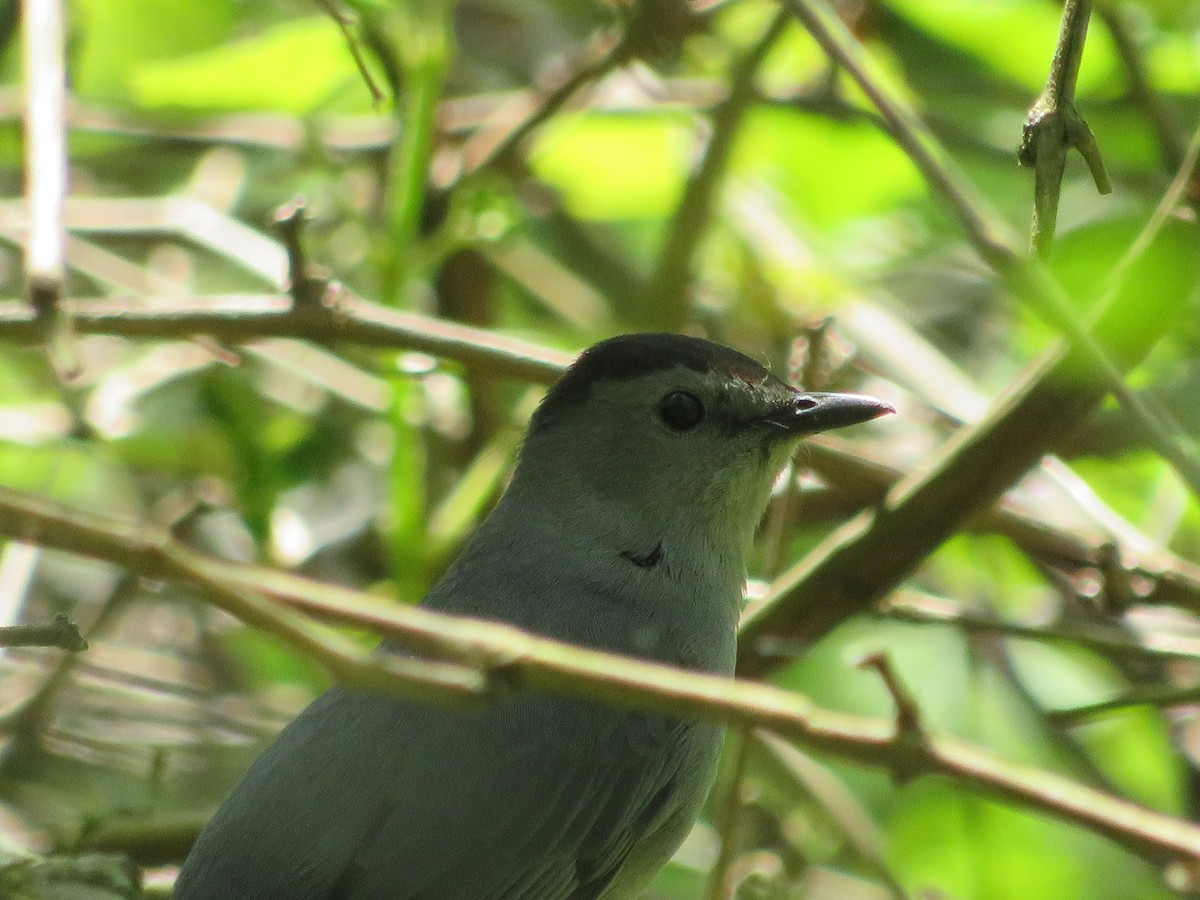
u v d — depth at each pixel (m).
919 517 9.15
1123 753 11.21
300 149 12.28
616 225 14.11
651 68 12.80
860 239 12.57
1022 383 8.84
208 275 13.46
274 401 12.24
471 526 11.93
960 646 10.98
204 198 13.23
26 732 10.47
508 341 9.30
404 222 10.70
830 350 10.49
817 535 11.96
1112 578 9.38
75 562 12.80
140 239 12.54
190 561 4.74
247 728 10.73
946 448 9.16
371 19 10.71
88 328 9.02
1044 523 9.91
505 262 12.79
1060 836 10.48
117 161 13.74
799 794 10.42
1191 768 11.50
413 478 10.78
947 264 12.58
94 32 12.64
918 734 5.16
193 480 12.36
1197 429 10.70
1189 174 8.05
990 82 11.99
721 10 11.92
